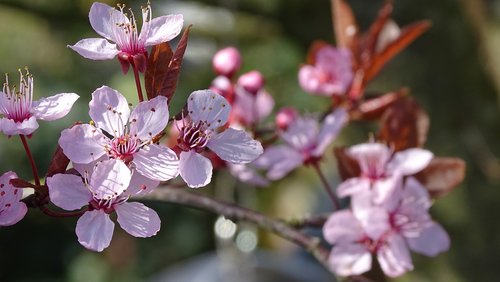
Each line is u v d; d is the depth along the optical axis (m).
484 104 0.74
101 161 0.34
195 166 0.34
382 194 0.40
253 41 0.76
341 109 0.42
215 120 0.35
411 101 0.41
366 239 0.40
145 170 0.34
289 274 0.61
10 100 0.34
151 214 0.34
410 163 0.41
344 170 0.41
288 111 0.43
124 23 0.34
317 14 0.72
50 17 0.70
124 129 0.34
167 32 0.34
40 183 0.36
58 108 0.34
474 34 0.74
